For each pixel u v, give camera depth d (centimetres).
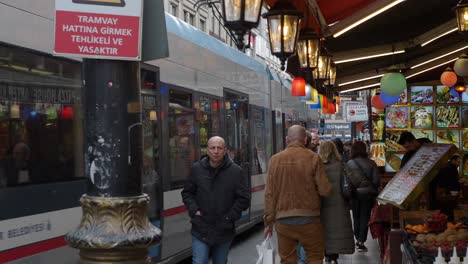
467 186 1172
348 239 826
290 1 761
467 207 937
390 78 1227
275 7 723
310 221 733
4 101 538
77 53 305
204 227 713
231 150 1280
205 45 1145
